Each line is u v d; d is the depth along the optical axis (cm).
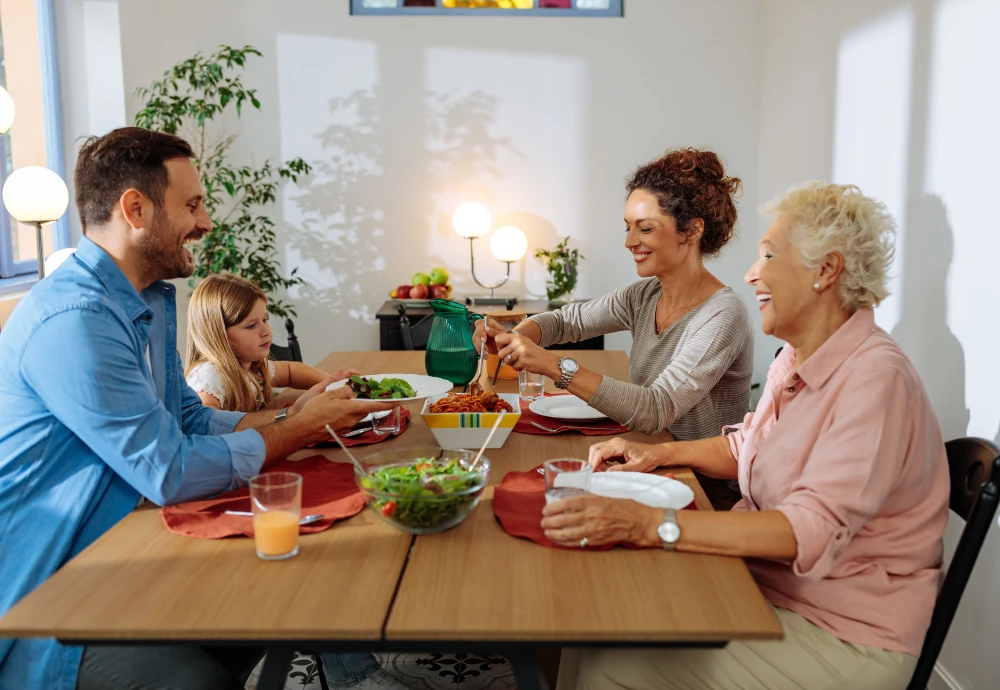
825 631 134
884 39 280
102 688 134
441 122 449
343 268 461
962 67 218
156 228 155
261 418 188
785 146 403
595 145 451
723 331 188
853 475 127
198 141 448
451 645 108
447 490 128
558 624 105
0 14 377
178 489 140
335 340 467
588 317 235
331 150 451
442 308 218
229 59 408
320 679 200
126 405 139
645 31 443
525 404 209
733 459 168
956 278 216
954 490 141
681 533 126
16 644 133
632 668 135
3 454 143
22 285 364
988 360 198
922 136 245
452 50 444
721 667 133
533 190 454
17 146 391
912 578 136
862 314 140
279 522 121
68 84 397
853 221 137
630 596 112
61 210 299
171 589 113
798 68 383
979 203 205
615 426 192
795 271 140
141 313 154
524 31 443
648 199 194
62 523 143
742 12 440
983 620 197
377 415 194
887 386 130
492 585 115
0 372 144
